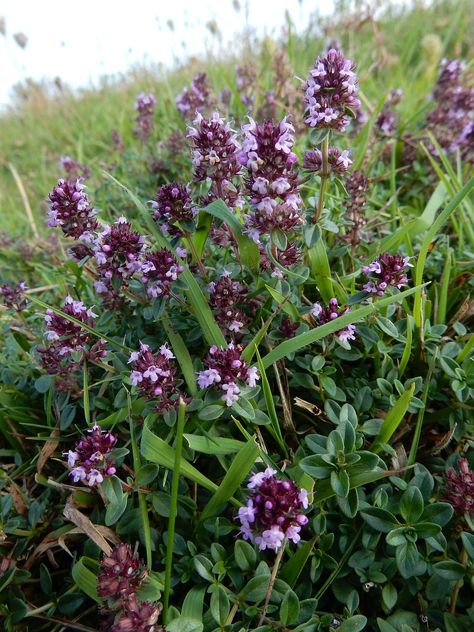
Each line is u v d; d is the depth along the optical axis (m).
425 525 0.10
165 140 0.26
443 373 0.13
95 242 0.13
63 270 0.20
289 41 0.27
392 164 0.20
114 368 0.13
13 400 0.14
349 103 0.11
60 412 0.13
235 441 0.11
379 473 0.10
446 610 0.10
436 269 0.16
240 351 0.11
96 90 0.45
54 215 0.13
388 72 0.36
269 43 0.30
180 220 0.12
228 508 0.11
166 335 0.13
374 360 0.13
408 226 0.15
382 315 0.13
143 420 0.12
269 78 0.30
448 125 0.23
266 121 0.11
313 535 0.11
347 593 0.10
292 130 0.11
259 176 0.11
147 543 0.10
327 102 0.11
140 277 0.13
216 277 0.13
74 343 0.12
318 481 0.11
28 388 0.14
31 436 0.14
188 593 0.10
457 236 0.18
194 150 0.12
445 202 0.19
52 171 0.35
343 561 0.10
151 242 0.18
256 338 0.11
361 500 0.11
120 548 0.09
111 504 0.10
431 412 0.13
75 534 0.12
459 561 0.10
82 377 0.13
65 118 0.44
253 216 0.12
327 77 0.11
